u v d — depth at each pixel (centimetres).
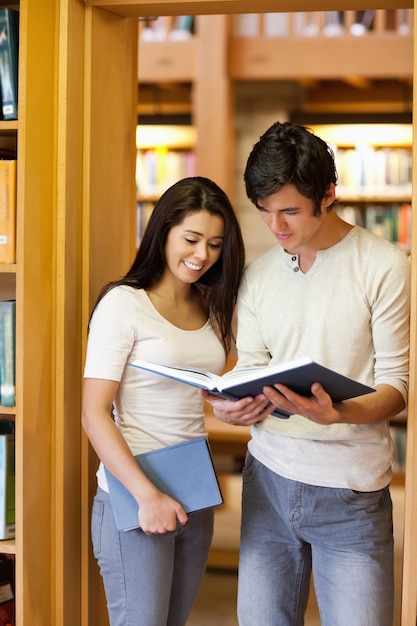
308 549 248
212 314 255
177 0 268
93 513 249
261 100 766
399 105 762
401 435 649
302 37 686
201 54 689
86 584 281
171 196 239
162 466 236
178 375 218
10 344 263
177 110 779
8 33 264
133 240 330
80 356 280
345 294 230
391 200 694
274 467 239
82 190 278
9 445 270
